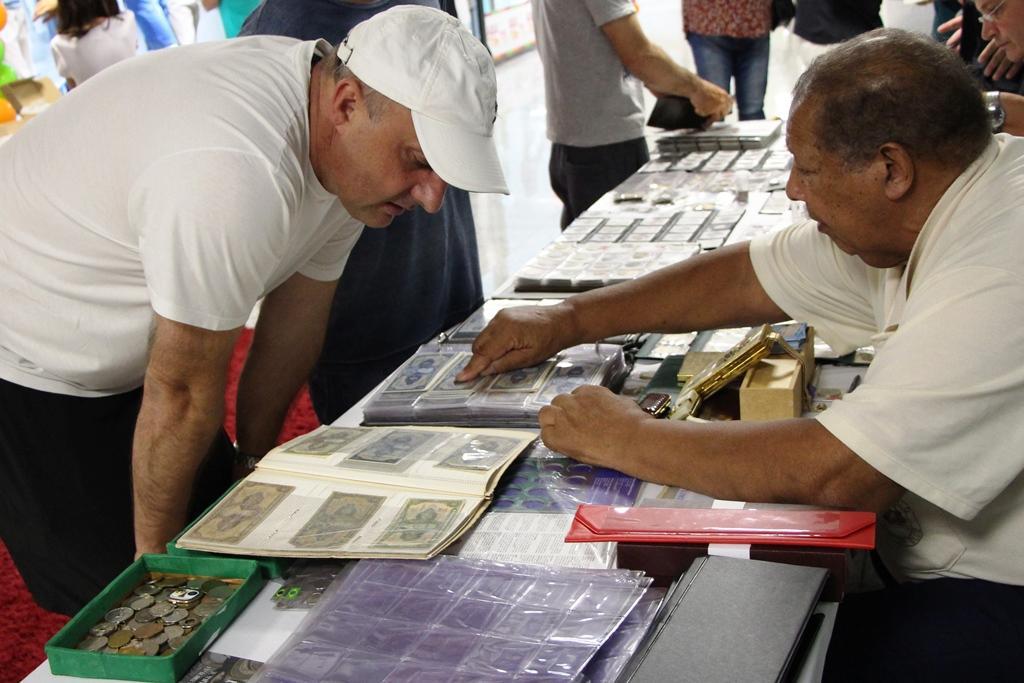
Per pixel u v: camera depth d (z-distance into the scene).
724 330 1.95
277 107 1.38
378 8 2.07
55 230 1.52
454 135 1.33
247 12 4.39
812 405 1.63
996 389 1.17
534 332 1.74
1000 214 1.21
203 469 1.78
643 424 1.42
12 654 2.61
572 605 1.13
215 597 1.24
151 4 4.51
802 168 1.30
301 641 1.12
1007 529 1.30
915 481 1.20
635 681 0.96
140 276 1.55
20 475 1.76
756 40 4.50
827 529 1.17
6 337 1.66
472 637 1.09
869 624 1.35
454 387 1.71
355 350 2.38
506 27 7.31
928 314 1.21
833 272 1.66
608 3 3.29
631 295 1.80
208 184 1.30
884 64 1.21
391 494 1.38
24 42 4.44
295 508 1.37
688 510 1.26
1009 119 2.23
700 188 2.90
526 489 1.42
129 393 1.79
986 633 1.28
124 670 1.12
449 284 2.49
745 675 0.95
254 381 1.93
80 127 1.45
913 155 1.22
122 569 1.84
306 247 1.67
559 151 3.80
